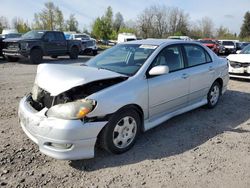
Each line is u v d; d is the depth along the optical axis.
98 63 4.62
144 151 3.95
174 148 4.07
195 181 3.25
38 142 3.40
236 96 7.29
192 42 5.40
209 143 4.26
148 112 4.18
